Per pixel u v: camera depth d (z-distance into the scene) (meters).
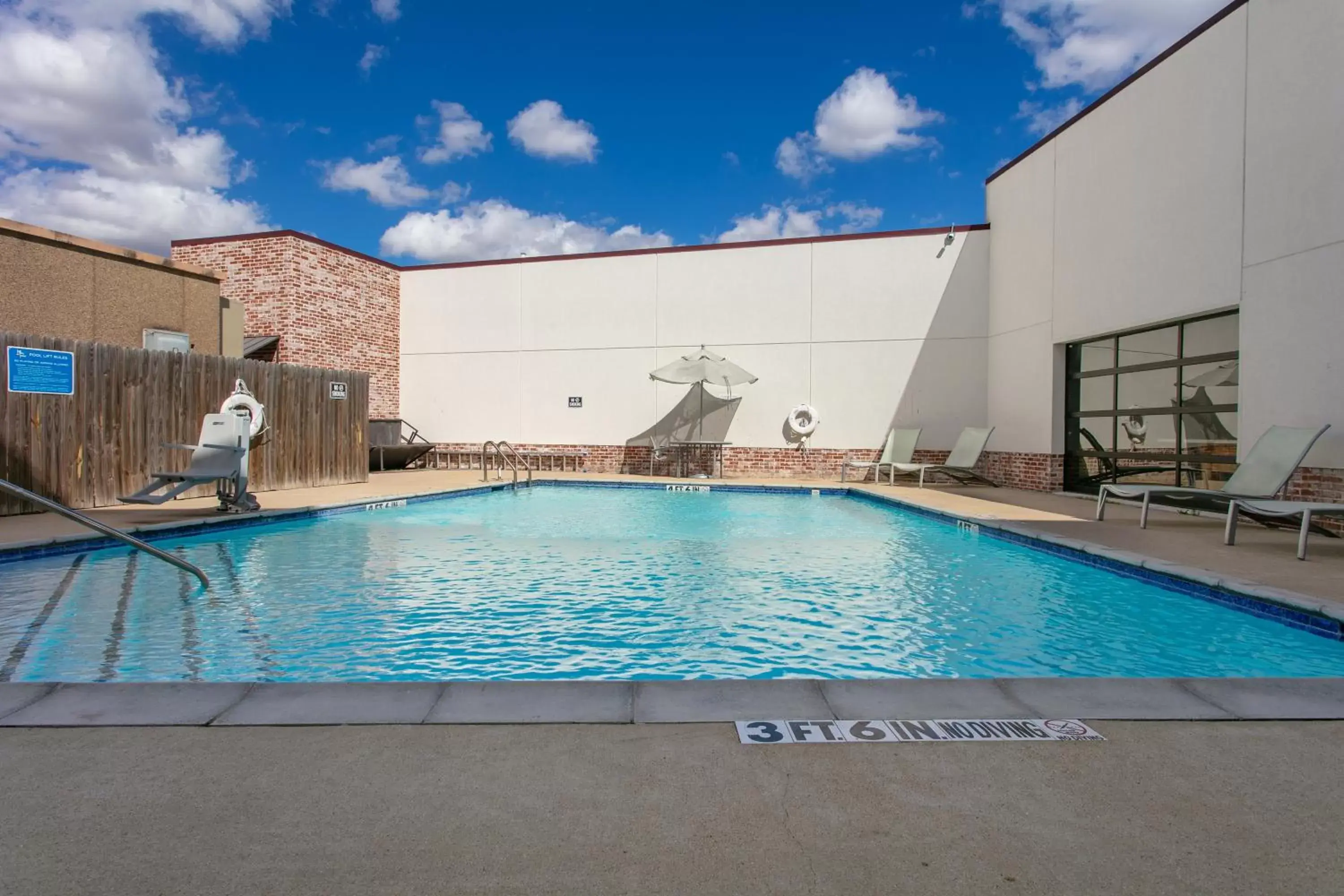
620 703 2.26
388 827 1.58
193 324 9.96
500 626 3.92
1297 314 6.07
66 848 1.48
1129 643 3.62
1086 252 9.08
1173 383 7.86
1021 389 10.69
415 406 14.61
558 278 13.79
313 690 2.35
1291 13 6.10
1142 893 1.35
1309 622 3.50
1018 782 1.79
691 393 13.16
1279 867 1.44
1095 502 8.63
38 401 6.64
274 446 9.23
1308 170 5.95
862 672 3.22
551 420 13.86
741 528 7.44
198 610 4.14
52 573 4.94
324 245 12.74
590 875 1.41
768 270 12.78
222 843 1.51
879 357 12.33
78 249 8.50
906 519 8.17
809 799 1.70
